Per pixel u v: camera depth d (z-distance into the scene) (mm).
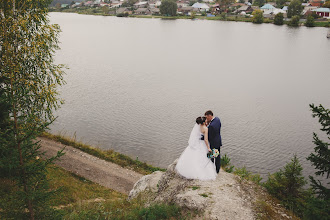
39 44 14000
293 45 99188
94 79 54812
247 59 80000
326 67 70312
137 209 9930
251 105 42781
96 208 11711
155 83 54281
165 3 197750
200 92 49094
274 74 63750
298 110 40781
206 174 9391
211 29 141000
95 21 171625
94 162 22609
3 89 9180
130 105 40844
